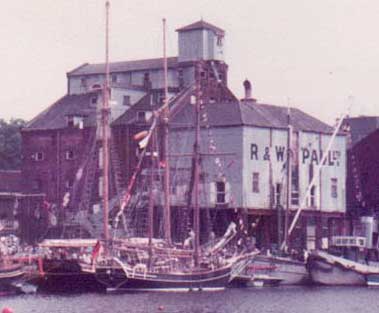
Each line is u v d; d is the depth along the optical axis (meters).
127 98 194.25
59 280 132.12
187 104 182.88
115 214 174.62
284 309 119.94
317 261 152.62
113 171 186.12
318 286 151.88
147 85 199.12
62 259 131.12
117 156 186.50
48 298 124.94
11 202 199.12
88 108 196.50
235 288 145.62
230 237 154.88
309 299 131.75
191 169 169.50
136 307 117.38
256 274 149.25
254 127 175.75
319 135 185.50
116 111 192.12
